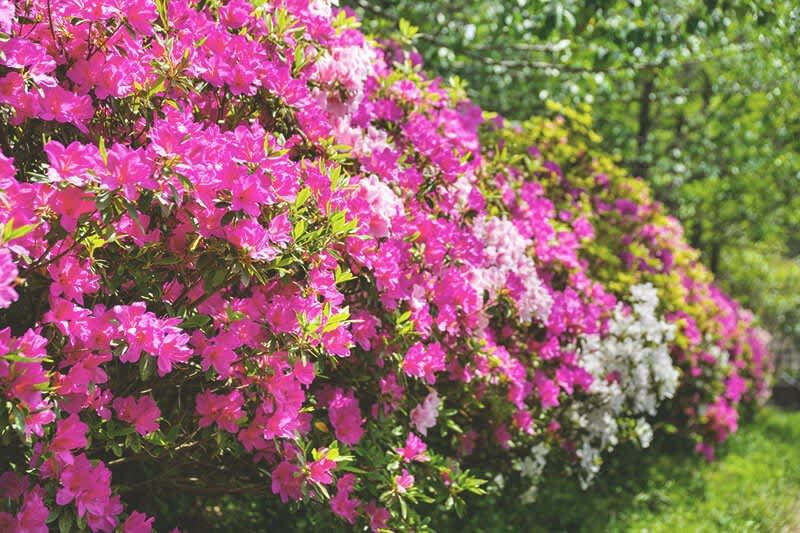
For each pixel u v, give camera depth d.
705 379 9.18
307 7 3.62
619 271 7.45
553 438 5.97
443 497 4.05
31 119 2.70
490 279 4.57
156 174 2.47
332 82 3.71
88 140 2.86
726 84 11.23
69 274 2.51
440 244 3.97
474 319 4.25
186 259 2.76
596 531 6.21
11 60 2.42
